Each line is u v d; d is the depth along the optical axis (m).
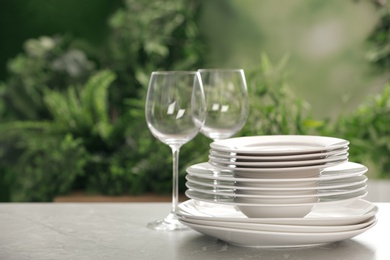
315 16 4.82
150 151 3.39
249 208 1.17
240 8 4.90
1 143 4.18
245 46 4.91
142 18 4.66
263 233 1.11
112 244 1.19
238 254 1.12
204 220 1.15
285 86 2.84
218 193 1.17
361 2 4.75
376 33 4.74
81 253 1.14
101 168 3.51
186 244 1.19
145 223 1.35
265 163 1.15
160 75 1.36
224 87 1.58
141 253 1.13
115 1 5.08
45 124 3.71
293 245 1.15
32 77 4.41
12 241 1.22
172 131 1.36
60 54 4.51
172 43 4.67
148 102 1.37
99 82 3.69
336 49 4.81
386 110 3.11
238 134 2.54
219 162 1.19
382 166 3.10
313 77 4.83
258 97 2.77
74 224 1.35
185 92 1.36
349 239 1.22
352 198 1.17
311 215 1.26
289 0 4.86
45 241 1.22
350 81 4.79
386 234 1.25
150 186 3.39
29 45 4.53
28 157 3.92
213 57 4.91
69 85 4.39
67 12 5.11
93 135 3.63
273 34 4.88
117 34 4.76
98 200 3.38
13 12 5.16
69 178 3.47
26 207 1.52
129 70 4.58
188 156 3.09
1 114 4.38
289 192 1.16
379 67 4.74
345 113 4.77
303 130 2.67
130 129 3.56
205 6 4.91
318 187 1.15
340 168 1.25
